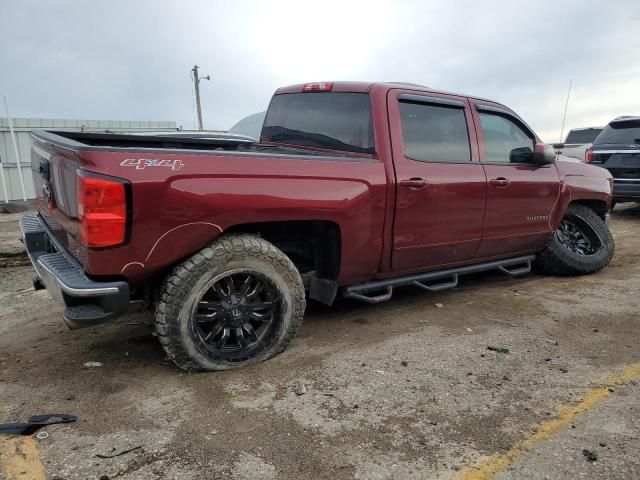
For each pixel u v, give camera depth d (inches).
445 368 130.4
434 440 99.0
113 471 88.8
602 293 197.2
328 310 178.5
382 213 149.0
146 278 119.0
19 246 292.0
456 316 171.5
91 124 706.2
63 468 89.4
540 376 126.0
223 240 124.2
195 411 108.8
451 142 169.3
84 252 111.7
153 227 113.4
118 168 108.5
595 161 379.6
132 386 120.5
